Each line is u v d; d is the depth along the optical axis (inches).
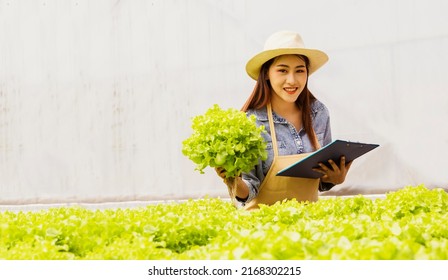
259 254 90.9
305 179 202.2
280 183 202.1
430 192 162.2
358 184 292.7
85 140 362.9
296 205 161.2
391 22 291.1
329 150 180.2
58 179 368.8
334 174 192.2
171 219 134.0
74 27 367.2
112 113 357.1
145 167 348.5
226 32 327.9
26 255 109.3
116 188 354.9
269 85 213.3
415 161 283.7
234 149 173.9
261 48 319.0
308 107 215.3
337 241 95.1
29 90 376.8
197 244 128.3
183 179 339.0
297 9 309.7
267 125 208.7
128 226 127.7
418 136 284.2
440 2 283.0
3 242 127.0
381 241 104.0
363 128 293.6
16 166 377.7
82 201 363.3
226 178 182.2
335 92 298.8
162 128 344.5
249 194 195.0
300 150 209.6
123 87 354.3
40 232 129.3
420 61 285.4
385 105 290.5
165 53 343.9
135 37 351.9
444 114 280.4
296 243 91.7
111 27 358.0
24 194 376.2
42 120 373.4
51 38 372.8
